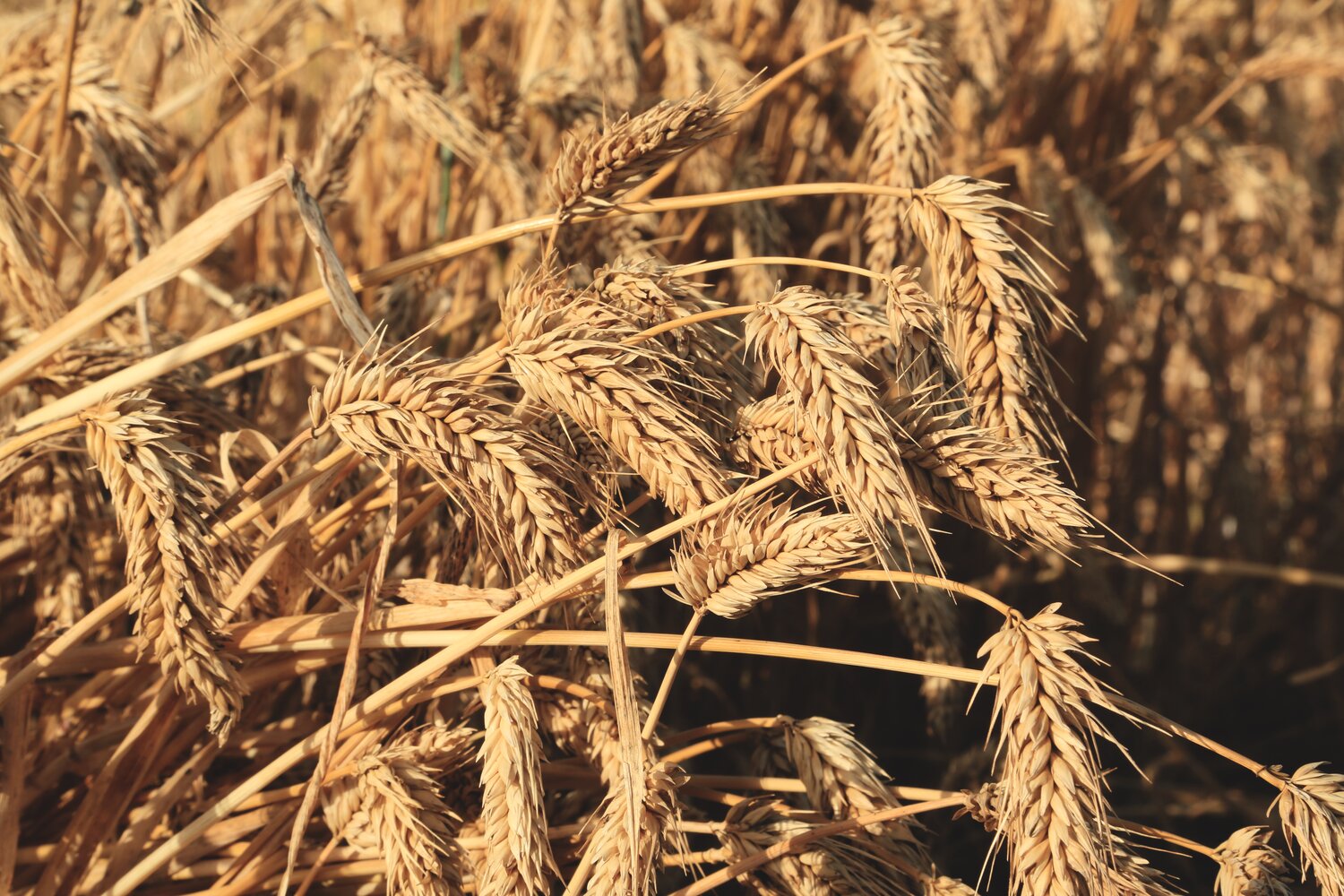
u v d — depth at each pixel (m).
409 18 1.52
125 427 0.80
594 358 0.81
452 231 1.16
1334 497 1.68
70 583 0.90
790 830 0.85
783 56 1.30
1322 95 2.33
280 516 0.89
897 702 1.26
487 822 0.79
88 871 0.87
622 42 1.21
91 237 1.08
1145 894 0.79
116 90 1.00
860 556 0.80
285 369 1.20
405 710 0.87
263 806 0.89
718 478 0.82
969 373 0.84
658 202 0.86
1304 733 1.48
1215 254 1.94
